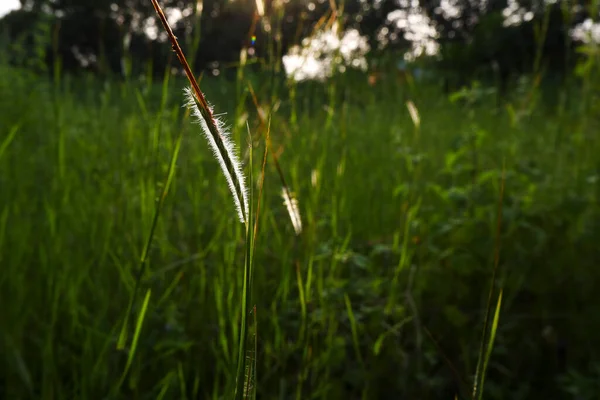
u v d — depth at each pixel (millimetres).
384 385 869
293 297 932
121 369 808
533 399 917
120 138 1250
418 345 870
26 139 1366
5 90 1748
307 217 902
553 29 3949
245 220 247
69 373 826
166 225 917
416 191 1274
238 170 246
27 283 918
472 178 1280
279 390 818
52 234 905
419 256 1039
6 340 809
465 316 924
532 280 1045
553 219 1151
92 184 1211
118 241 942
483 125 1766
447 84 3121
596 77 1379
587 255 1091
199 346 850
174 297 899
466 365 884
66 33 9602
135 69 1210
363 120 1846
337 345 805
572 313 1016
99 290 868
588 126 1396
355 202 1180
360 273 1030
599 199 1217
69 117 1613
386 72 2121
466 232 1060
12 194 1145
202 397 816
